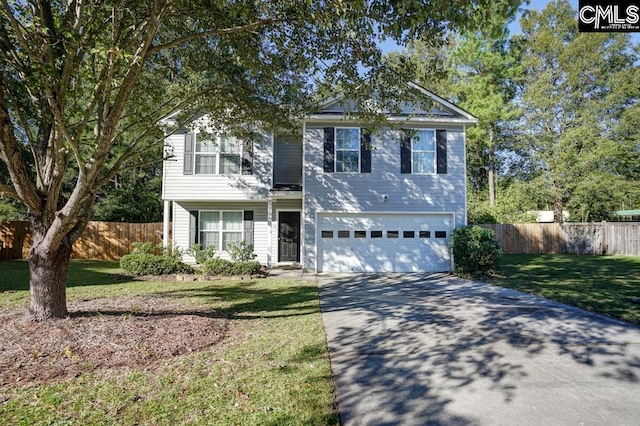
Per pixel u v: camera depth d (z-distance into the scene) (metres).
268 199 13.15
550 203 23.78
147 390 3.29
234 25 5.09
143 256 11.02
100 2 4.50
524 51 24.08
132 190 19.52
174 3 4.40
